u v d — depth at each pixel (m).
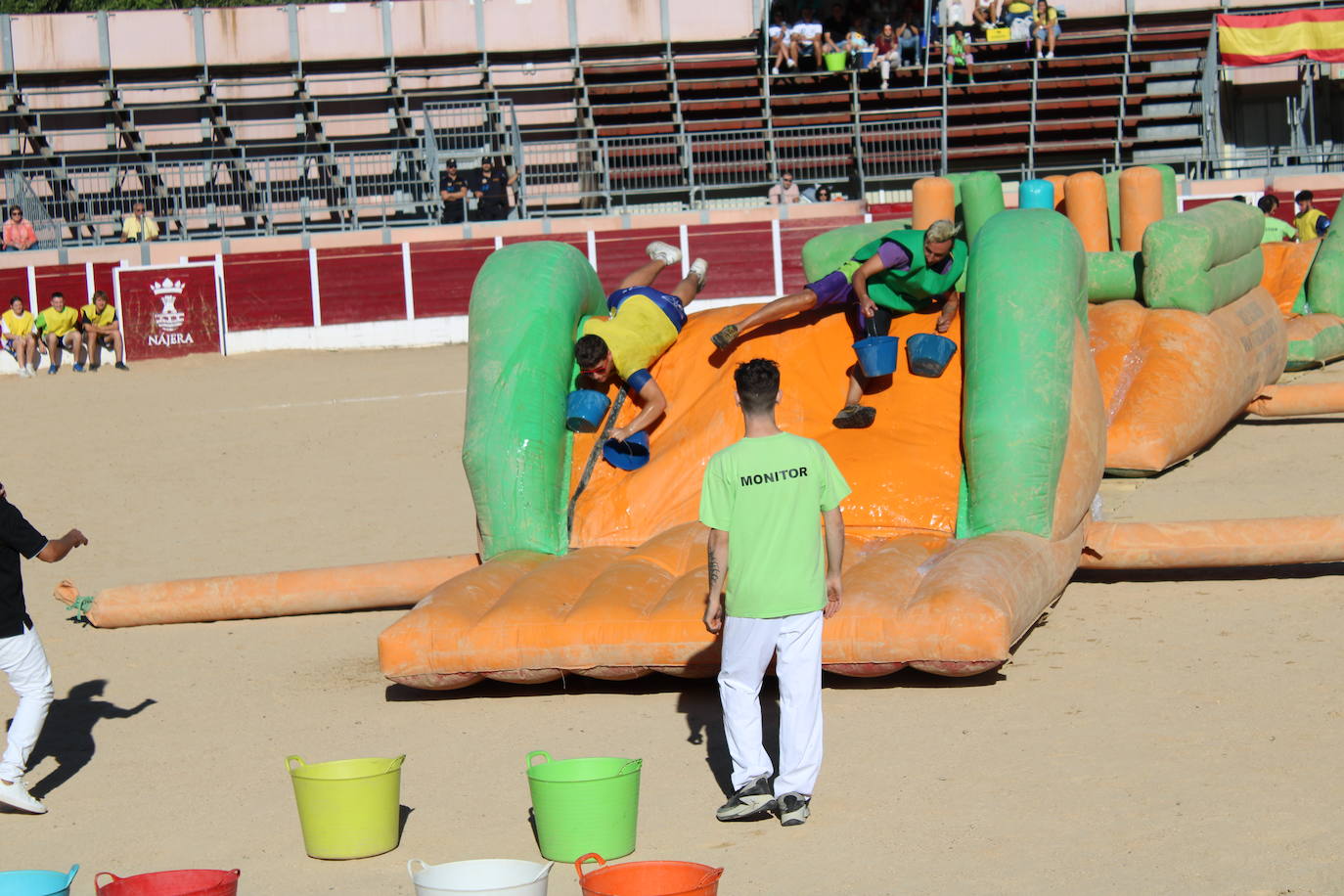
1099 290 12.60
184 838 5.91
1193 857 4.96
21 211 28.59
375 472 15.06
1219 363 11.88
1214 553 8.75
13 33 31.89
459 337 27.50
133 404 20.48
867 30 33.69
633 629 7.28
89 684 8.59
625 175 31.97
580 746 6.75
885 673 7.14
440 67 32.78
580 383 9.74
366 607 9.90
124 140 32.12
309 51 32.50
